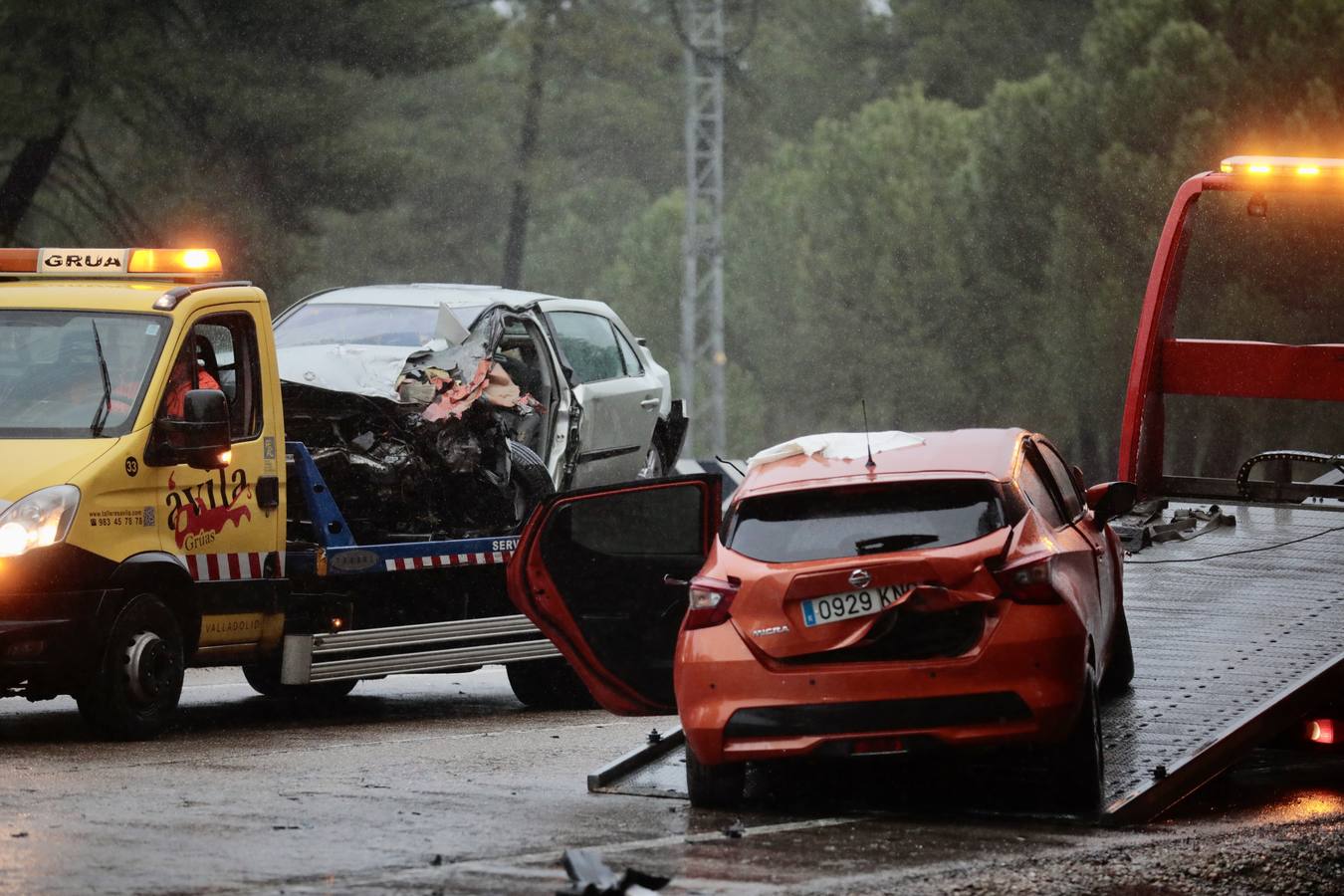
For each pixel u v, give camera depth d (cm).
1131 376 4047
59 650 2966
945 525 2386
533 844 2152
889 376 16188
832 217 17238
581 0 19062
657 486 2811
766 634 2358
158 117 11300
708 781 2447
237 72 11181
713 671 2378
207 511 3225
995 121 15125
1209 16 13362
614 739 3284
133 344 3197
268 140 11362
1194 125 12594
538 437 4141
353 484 3612
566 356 4322
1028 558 2361
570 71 19088
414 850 2084
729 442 18775
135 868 1938
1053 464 2827
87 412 3116
